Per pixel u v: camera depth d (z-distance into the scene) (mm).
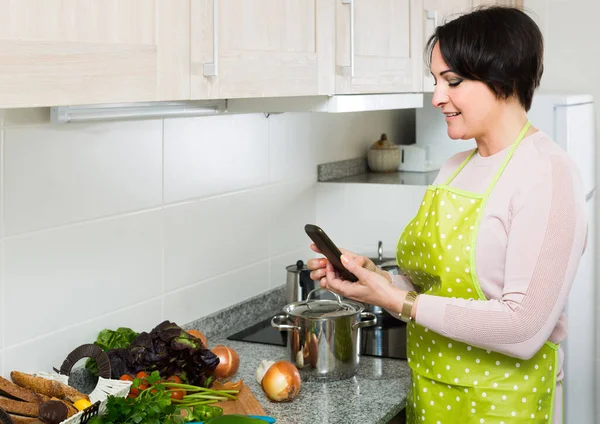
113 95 1217
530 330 1485
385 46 2217
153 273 2105
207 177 2303
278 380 1815
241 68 1565
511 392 1639
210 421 1568
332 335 1965
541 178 1528
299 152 2809
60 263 1799
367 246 2916
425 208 1750
